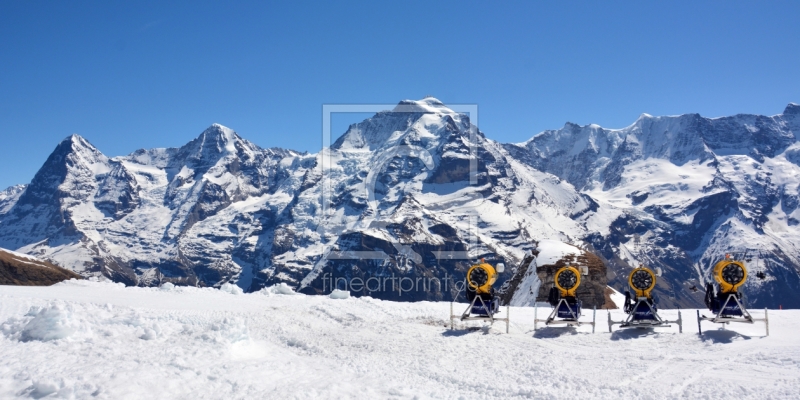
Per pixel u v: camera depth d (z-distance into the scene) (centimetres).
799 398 1214
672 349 1708
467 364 1725
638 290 2002
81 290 3114
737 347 1655
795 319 2116
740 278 1820
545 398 1369
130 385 1303
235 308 2612
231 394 1348
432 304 2850
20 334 1745
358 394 1405
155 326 1895
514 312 2658
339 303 2856
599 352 1750
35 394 1239
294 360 1778
